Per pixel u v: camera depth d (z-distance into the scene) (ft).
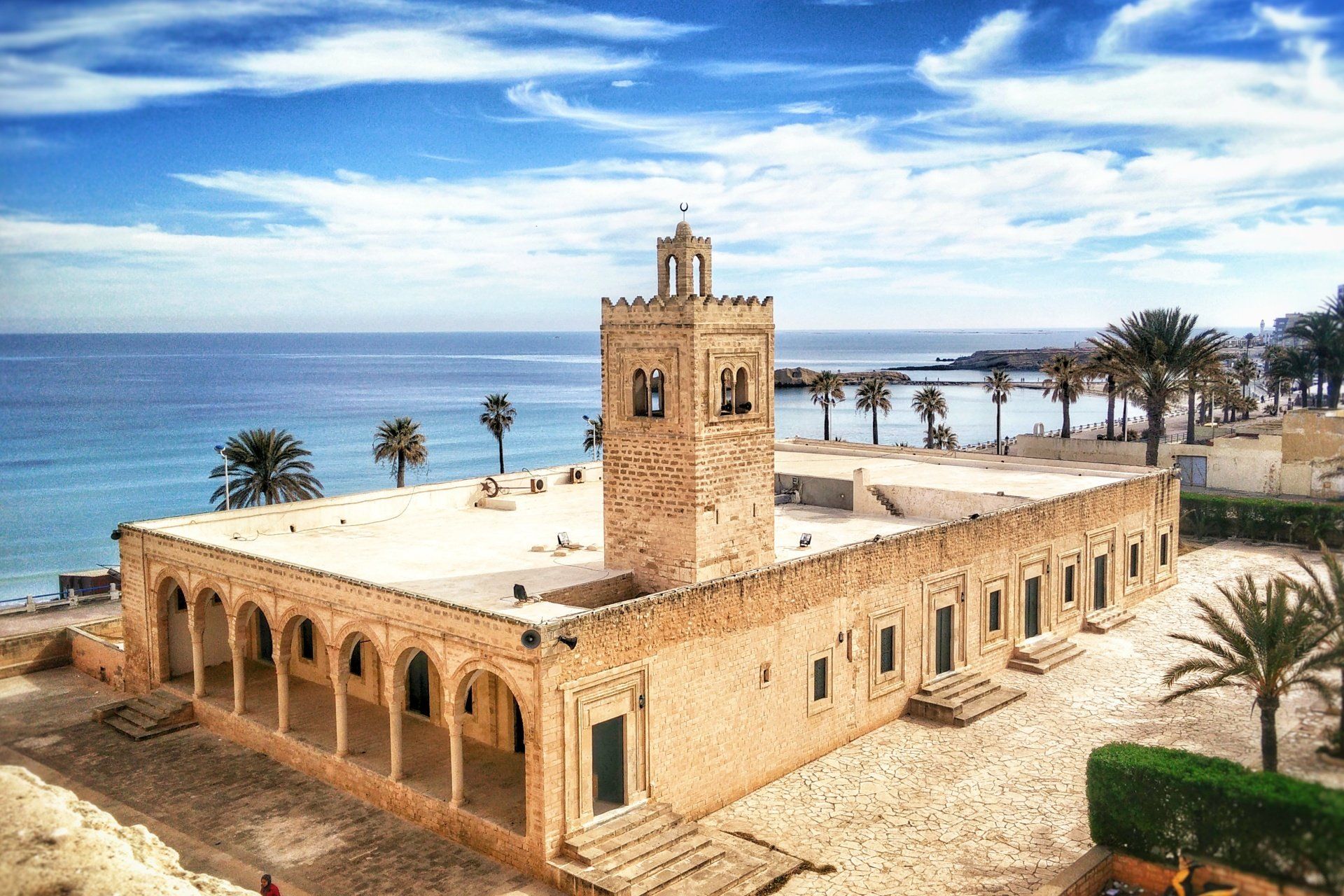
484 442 615.57
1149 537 180.86
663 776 101.40
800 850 97.50
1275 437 188.96
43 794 63.93
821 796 109.60
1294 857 55.06
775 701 113.70
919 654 134.92
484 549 132.16
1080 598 163.94
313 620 114.42
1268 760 59.06
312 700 132.16
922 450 209.97
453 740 99.71
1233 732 117.50
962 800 106.93
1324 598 59.36
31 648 153.89
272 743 121.39
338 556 127.65
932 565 135.33
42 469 484.33
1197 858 61.21
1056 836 98.02
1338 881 53.11
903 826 101.76
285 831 102.58
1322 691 55.21
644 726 99.19
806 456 209.05
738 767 109.40
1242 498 188.03
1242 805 58.03
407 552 130.62
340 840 100.63
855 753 120.78
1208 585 179.83
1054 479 177.68
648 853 92.84
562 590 108.58
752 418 115.75
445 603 98.73
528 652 90.94
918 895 88.84
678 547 111.45
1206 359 180.65
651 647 99.50
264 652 147.74
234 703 128.26
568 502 170.60
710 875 91.35
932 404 391.45
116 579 217.77
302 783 114.21
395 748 106.01
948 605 139.54
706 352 109.19
